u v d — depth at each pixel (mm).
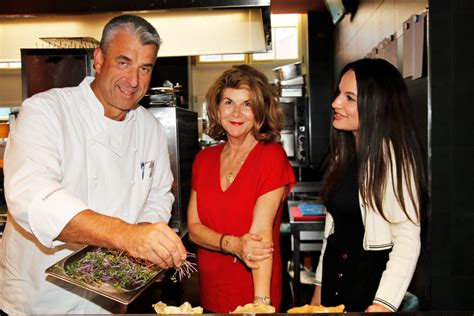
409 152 1446
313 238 2727
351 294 1572
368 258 1543
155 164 1771
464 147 2172
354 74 1518
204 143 5082
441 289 2213
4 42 2994
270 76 8164
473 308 2207
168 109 2572
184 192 2752
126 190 1606
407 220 1427
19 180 1247
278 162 1617
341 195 1625
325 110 6348
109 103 1503
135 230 1092
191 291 2535
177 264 1100
